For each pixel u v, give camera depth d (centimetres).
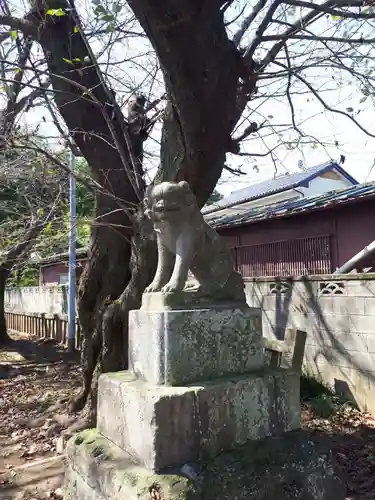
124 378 293
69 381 824
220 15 376
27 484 415
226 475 240
